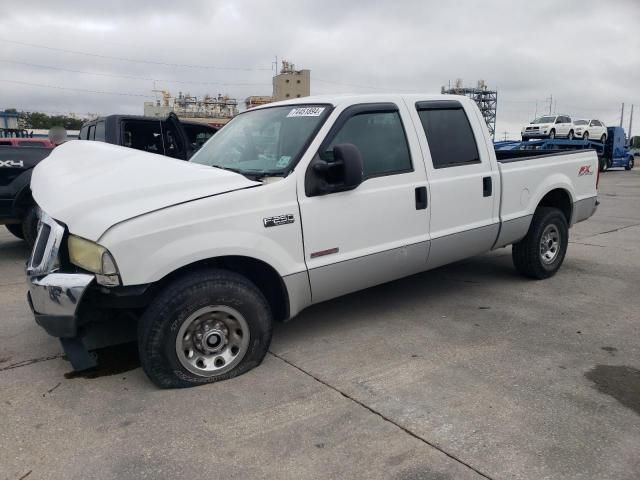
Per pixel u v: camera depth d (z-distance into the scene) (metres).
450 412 3.14
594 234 8.91
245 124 4.65
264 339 3.72
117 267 3.16
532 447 2.79
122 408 3.25
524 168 5.36
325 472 2.63
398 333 4.41
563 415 3.09
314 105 4.23
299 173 3.78
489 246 5.18
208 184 3.52
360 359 3.91
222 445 2.86
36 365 3.90
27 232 7.08
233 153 4.34
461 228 4.79
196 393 3.43
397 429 2.98
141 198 3.33
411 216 4.39
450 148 4.75
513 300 5.23
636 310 4.90
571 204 6.02
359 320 4.73
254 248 3.55
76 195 3.47
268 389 3.47
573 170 6.01
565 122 31.17
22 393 3.47
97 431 3.01
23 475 2.63
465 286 5.71
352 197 4.02
